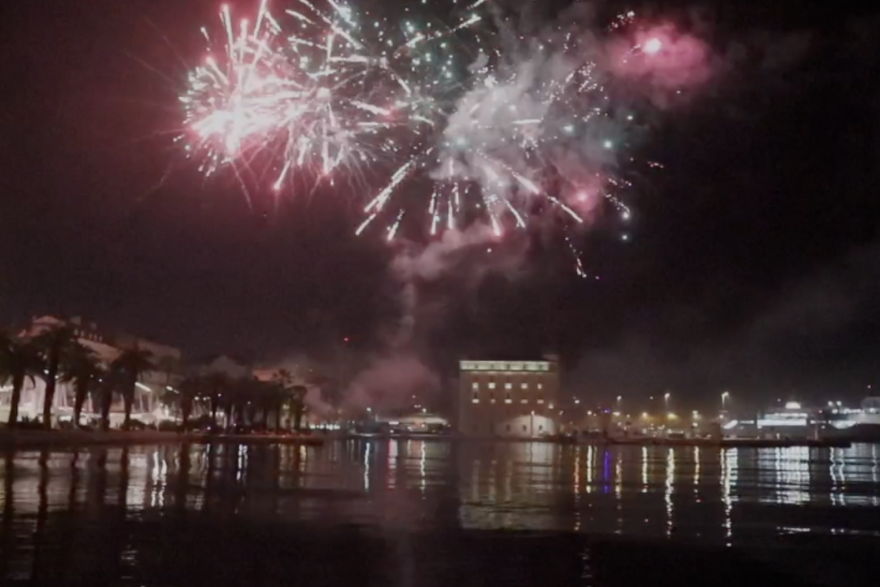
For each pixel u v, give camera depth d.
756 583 17.19
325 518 24.81
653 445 143.75
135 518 23.19
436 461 63.03
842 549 21.22
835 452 113.25
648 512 28.30
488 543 20.73
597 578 17.12
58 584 15.04
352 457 67.00
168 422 137.12
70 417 115.31
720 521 26.36
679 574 17.78
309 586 15.68
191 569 16.70
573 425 195.75
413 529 22.86
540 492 35.25
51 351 83.62
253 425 146.38
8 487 30.23
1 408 107.62
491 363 189.50
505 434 184.88
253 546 19.47
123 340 143.75
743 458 85.19
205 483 35.41
